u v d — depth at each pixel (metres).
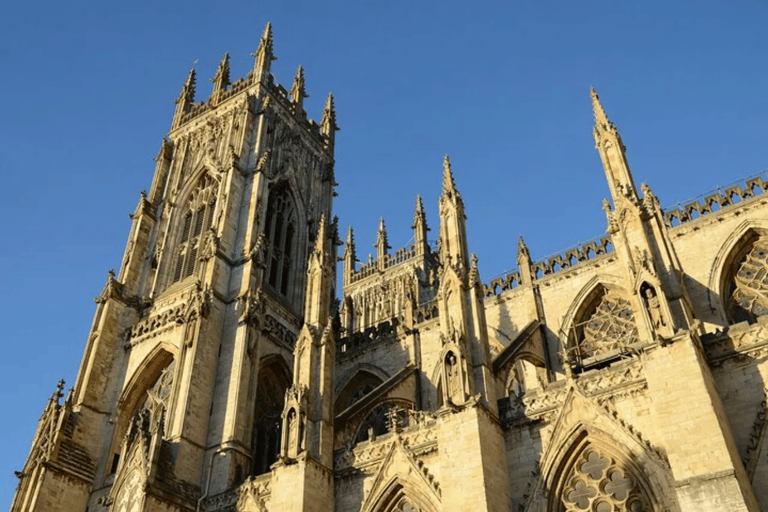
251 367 83.81
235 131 113.12
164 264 104.56
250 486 68.94
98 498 82.38
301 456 63.69
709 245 74.44
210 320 86.19
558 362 77.56
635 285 54.12
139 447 72.81
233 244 97.19
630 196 60.91
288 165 114.88
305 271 108.88
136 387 91.62
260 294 91.25
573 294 81.44
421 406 84.31
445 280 66.44
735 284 72.44
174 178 116.25
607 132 68.62
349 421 72.94
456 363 59.94
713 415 45.28
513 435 57.38
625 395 52.66
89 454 85.81
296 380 71.62
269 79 122.94
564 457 53.22
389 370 91.56
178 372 81.50
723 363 50.72
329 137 132.12
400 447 61.62
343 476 65.19
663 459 48.41
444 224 72.06
